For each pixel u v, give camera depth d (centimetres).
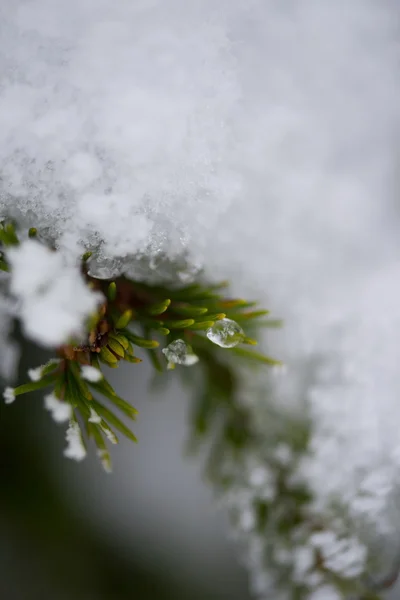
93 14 23
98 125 22
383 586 25
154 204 22
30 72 22
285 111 25
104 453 22
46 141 22
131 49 23
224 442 26
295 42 26
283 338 26
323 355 26
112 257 22
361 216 27
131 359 22
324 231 26
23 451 30
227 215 24
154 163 22
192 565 32
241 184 23
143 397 31
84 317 21
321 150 26
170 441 32
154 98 22
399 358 26
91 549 31
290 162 26
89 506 31
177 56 23
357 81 27
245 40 25
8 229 21
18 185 22
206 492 33
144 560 32
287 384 26
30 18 22
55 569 31
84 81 22
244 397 26
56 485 31
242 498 26
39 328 20
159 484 32
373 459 25
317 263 26
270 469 26
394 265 27
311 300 26
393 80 27
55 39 22
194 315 22
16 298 23
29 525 31
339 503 25
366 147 27
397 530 25
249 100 24
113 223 22
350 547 24
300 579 25
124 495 32
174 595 32
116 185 22
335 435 25
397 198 27
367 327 26
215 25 23
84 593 31
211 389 26
